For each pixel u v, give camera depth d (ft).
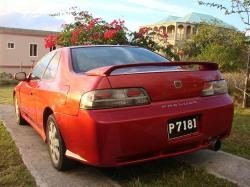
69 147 12.42
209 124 12.54
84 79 12.07
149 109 11.50
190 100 12.34
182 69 12.95
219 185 11.91
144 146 11.36
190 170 13.34
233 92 26.68
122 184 12.39
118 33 30.32
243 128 19.39
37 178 13.03
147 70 12.36
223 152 15.29
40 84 16.02
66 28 33.68
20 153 15.97
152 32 32.12
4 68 101.14
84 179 12.92
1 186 12.33
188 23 145.48
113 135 10.97
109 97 11.21
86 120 11.19
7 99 36.86
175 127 11.84
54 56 16.06
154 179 12.62
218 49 46.39
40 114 15.58
